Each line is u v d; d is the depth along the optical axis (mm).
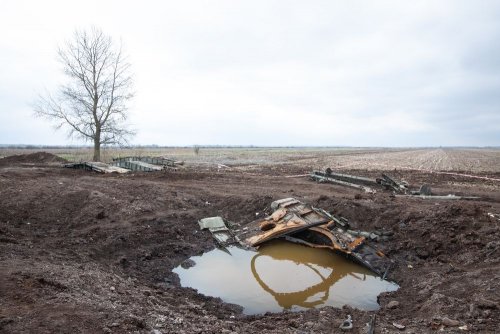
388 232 12016
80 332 4941
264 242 12484
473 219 11281
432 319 6633
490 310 6684
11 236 10742
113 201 14555
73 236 11500
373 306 8547
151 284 9133
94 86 30469
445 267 9703
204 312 7547
